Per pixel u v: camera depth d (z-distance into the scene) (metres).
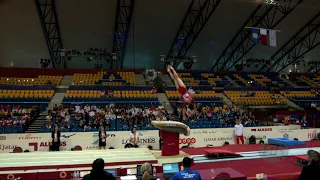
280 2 22.12
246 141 15.22
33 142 12.30
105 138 12.51
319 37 29.91
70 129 15.68
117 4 22.70
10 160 6.24
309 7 23.16
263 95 26.72
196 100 23.70
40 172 5.47
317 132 16.25
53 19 23.44
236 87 27.81
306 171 4.78
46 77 26.11
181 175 4.59
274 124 19.41
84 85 23.88
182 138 13.82
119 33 25.95
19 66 27.55
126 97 22.77
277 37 29.41
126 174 5.69
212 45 29.72
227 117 19.61
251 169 6.17
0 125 15.84
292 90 28.69
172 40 28.22
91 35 25.77
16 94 21.50
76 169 5.68
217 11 25.09
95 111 19.09
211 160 7.11
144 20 25.05
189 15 25.31
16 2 21.03
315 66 35.09
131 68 31.31
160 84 28.02
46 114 19.28
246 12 25.72
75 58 28.78
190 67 31.39
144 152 7.46
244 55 31.72
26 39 24.66
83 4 22.38
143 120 18.14
